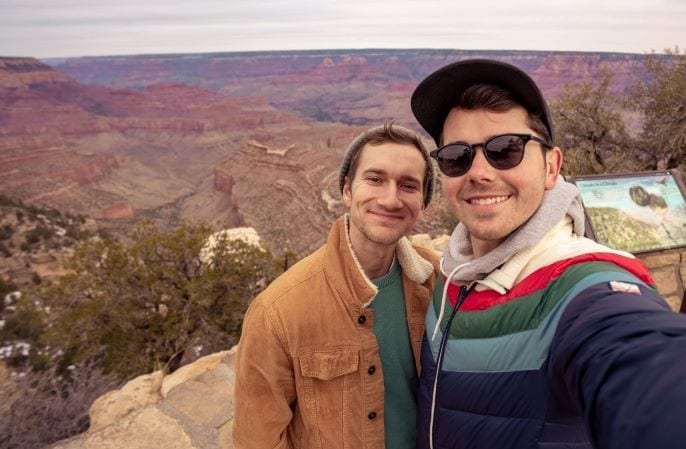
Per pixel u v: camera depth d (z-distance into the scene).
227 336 11.73
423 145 1.53
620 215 3.73
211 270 12.01
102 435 3.29
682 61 10.66
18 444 4.02
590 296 0.91
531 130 1.17
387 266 1.65
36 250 51.75
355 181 1.52
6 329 16.48
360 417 1.59
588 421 0.78
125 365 10.72
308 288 1.57
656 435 0.61
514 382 1.06
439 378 1.27
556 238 1.13
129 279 11.82
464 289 1.29
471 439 1.14
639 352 0.72
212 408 3.56
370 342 1.56
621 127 11.49
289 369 1.61
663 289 3.80
